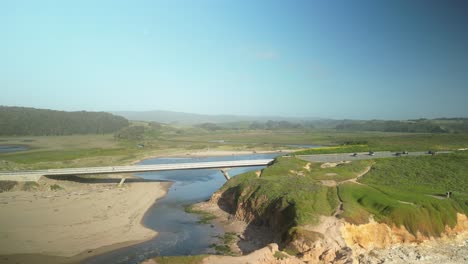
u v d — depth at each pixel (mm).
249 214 62188
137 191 86312
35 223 56156
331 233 46125
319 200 55750
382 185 71938
